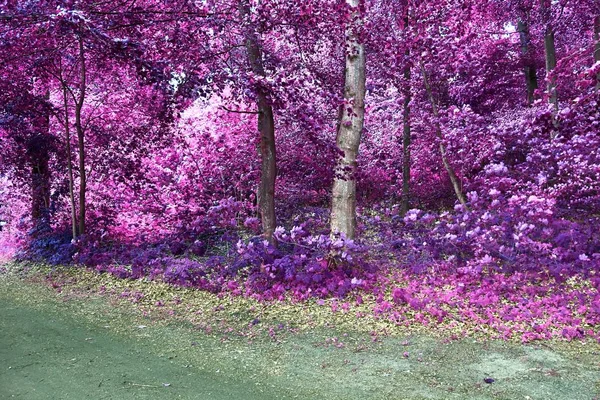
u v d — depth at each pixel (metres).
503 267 6.76
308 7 6.80
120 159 10.69
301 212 10.72
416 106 9.95
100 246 9.69
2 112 9.88
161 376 4.26
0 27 5.20
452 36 8.52
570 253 6.77
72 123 11.09
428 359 4.51
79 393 3.88
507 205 7.81
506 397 3.68
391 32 8.70
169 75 6.40
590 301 5.57
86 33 5.41
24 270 9.16
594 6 9.62
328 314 6.00
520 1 11.01
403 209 10.59
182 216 9.79
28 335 5.46
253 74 6.47
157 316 6.15
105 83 10.38
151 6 6.99
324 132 9.48
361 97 7.73
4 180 12.62
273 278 7.00
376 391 3.89
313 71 8.08
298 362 4.58
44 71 9.18
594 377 3.94
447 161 9.30
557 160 7.99
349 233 7.74
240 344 5.12
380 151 11.05
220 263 7.76
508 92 12.79
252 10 7.25
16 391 3.93
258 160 10.23
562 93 10.16
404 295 6.11
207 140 10.73
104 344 5.15
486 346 4.75
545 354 4.47
